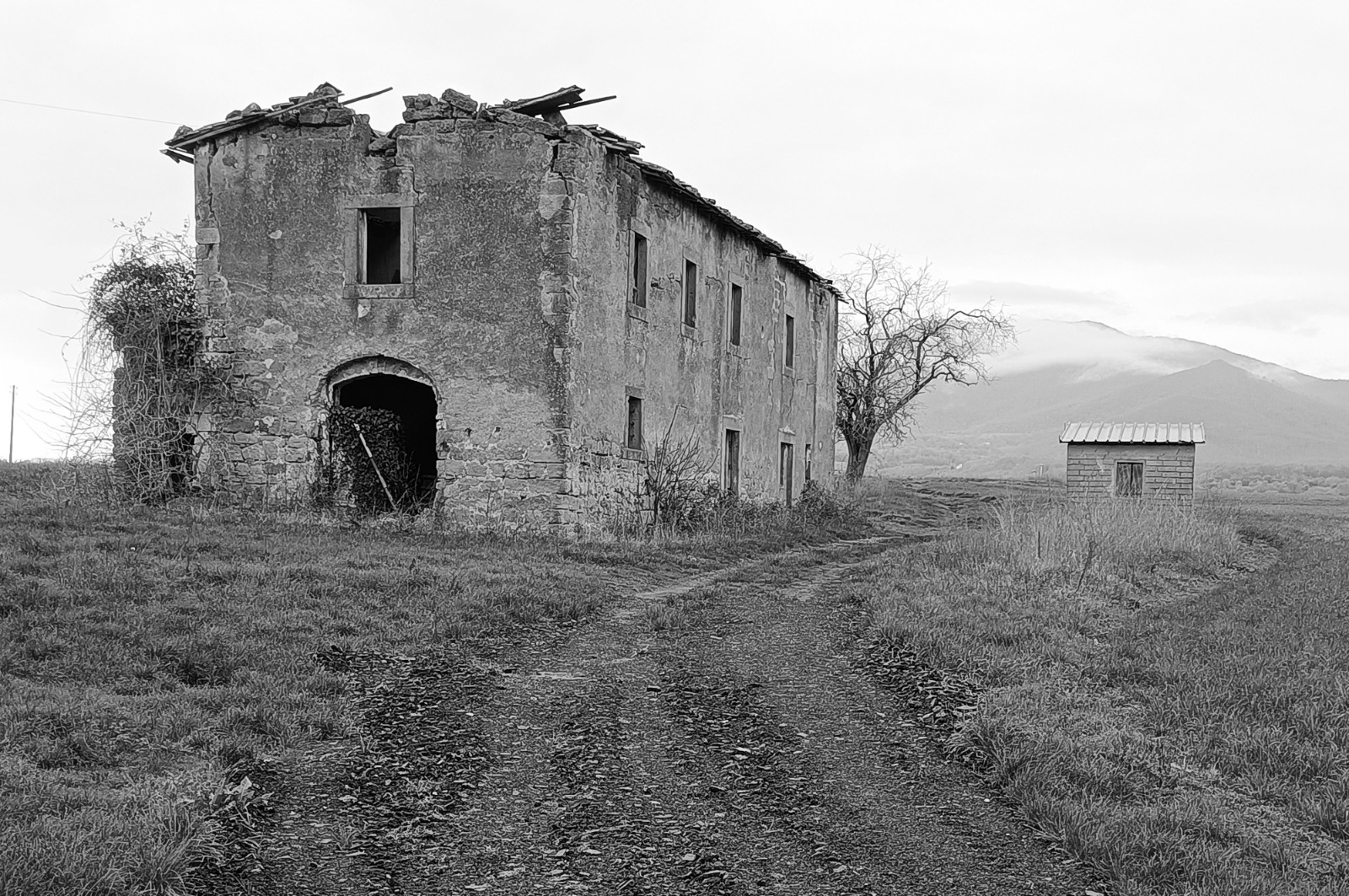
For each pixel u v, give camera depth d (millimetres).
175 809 6184
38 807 6109
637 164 21359
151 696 8133
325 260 19438
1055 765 7613
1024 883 6059
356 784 7168
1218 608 13961
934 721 8797
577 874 6047
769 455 29141
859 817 6941
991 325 44781
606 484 20172
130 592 10945
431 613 11531
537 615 12234
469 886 5895
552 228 18781
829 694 9633
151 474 19188
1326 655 10805
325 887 5836
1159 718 8797
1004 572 15805
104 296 19547
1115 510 20969
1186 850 6289
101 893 5297
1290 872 6125
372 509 19375
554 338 18719
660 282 22547
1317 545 22641
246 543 14555
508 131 18938
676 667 10453
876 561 18656
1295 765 7762
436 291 19094
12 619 9609
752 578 16406
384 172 19266
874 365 43844
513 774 7520
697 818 6844
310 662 9383
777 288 29578
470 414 18953
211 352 19750
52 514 15578
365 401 21438
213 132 19578
